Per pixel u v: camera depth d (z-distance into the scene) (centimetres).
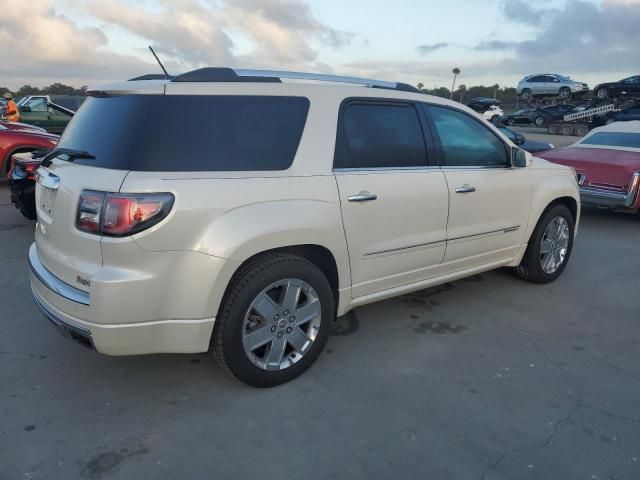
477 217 422
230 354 299
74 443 269
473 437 281
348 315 434
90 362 348
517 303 468
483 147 432
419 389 326
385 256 363
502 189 437
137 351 279
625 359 371
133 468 253
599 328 421
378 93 362
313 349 335
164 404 304
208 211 275
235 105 300
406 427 288
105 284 262
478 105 2217
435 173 387
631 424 296
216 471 253
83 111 327
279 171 304
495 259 460
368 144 352
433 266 403
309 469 255
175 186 269
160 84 290
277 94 316
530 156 473
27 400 304
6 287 468
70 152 299
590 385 336
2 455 259
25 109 1912
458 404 311
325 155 325
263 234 289
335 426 288
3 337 377
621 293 499
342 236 331
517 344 390
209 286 278
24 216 691
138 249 263
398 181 360
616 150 812
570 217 520
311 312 327
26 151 875
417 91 397
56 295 284
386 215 354
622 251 652
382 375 341
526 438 282
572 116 2894
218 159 287
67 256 284
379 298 376
